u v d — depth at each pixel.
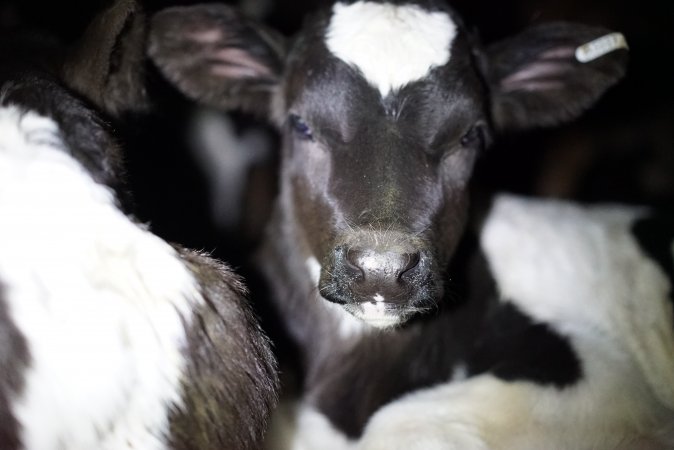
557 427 0.91
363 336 1.00
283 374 1.00
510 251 1.04
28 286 0.60
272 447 0.92
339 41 0.91
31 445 0.60
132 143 0.79
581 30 1.00
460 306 1.00
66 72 0.70
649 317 1.03
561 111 1.05
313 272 0.99
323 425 0.98
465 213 0.94
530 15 1.57
